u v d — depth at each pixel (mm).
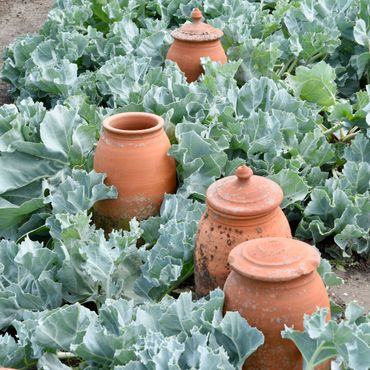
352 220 5082
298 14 8086
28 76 7438
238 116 6090
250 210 3953
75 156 5363
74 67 7039
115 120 5008
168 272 4352
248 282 3568
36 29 11461
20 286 4395
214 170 5117
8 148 5176
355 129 6500
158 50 7734
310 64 7934
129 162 4859
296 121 5715
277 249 3586
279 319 3512
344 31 8055
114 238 4438
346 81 7879
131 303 3871
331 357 3510
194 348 3539
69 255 4418
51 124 5262
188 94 5699
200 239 4164
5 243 4574
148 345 3523
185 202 4922
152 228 4859
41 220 5148
